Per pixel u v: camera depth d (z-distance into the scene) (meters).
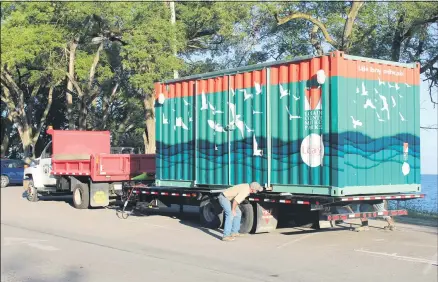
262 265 9.23
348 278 8.29
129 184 17.05
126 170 18.12
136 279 8.19
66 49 26.55
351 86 10.97
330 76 10.84
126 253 10.34
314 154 11.05
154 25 22.50
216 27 26.11
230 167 12.79
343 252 10.38
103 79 27.67
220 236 12.35
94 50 28.25
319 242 11.48
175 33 23.58
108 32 25.97
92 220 15.36
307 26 24.36
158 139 15.02
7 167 31.39
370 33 23.20
